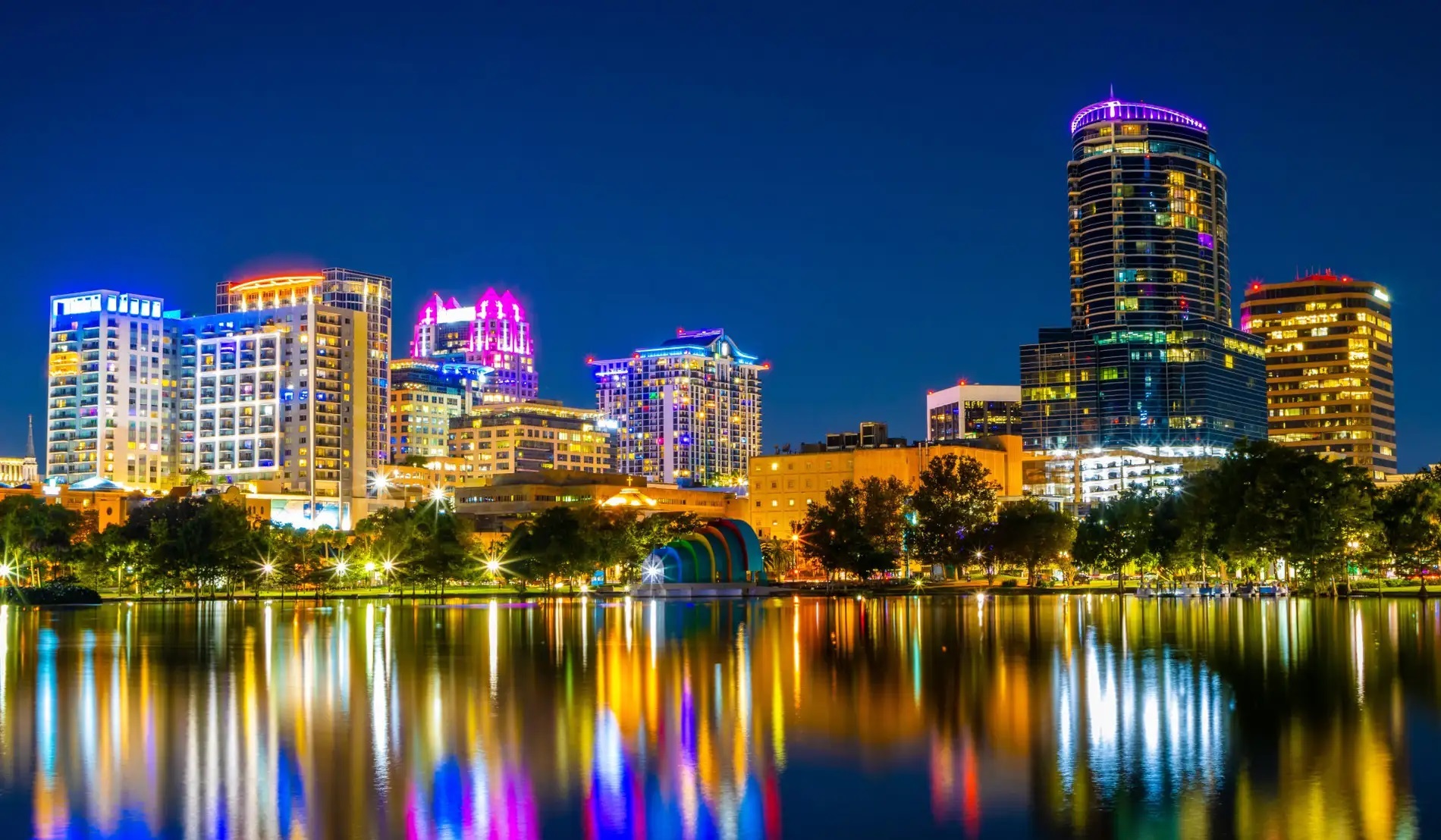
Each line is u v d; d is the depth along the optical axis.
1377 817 42.09
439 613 166.25
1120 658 89.88
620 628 129.88
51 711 66.31
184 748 55.25
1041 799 45.00
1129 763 50.81
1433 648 96.44
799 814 43.44
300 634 123.25
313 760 52.47
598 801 45.41
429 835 41.19
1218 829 40.94
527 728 60.09
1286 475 180.75
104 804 45.25
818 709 65.31
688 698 70.00
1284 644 101.50
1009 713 63.22
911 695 70.25
